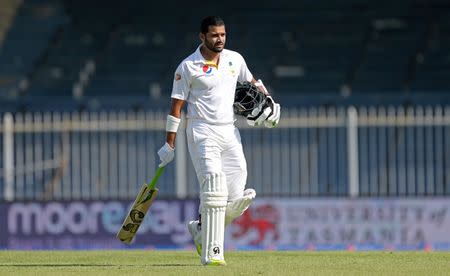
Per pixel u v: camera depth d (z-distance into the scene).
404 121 66.31
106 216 63.09
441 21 114.06
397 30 113.25
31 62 111.19
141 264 32.16
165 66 109.12
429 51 109.38
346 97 94.56
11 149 67.62
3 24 116.31
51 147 76.44
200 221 32.22
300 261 32.59
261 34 112.81
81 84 106.44
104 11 118.94
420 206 62.59
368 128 79.44
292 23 115.00
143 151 76.62
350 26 113.94
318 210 62.56
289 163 77.50
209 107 30.83
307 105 93.12
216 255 30.44
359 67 106.81
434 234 62.62
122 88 105.25
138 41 113.56
